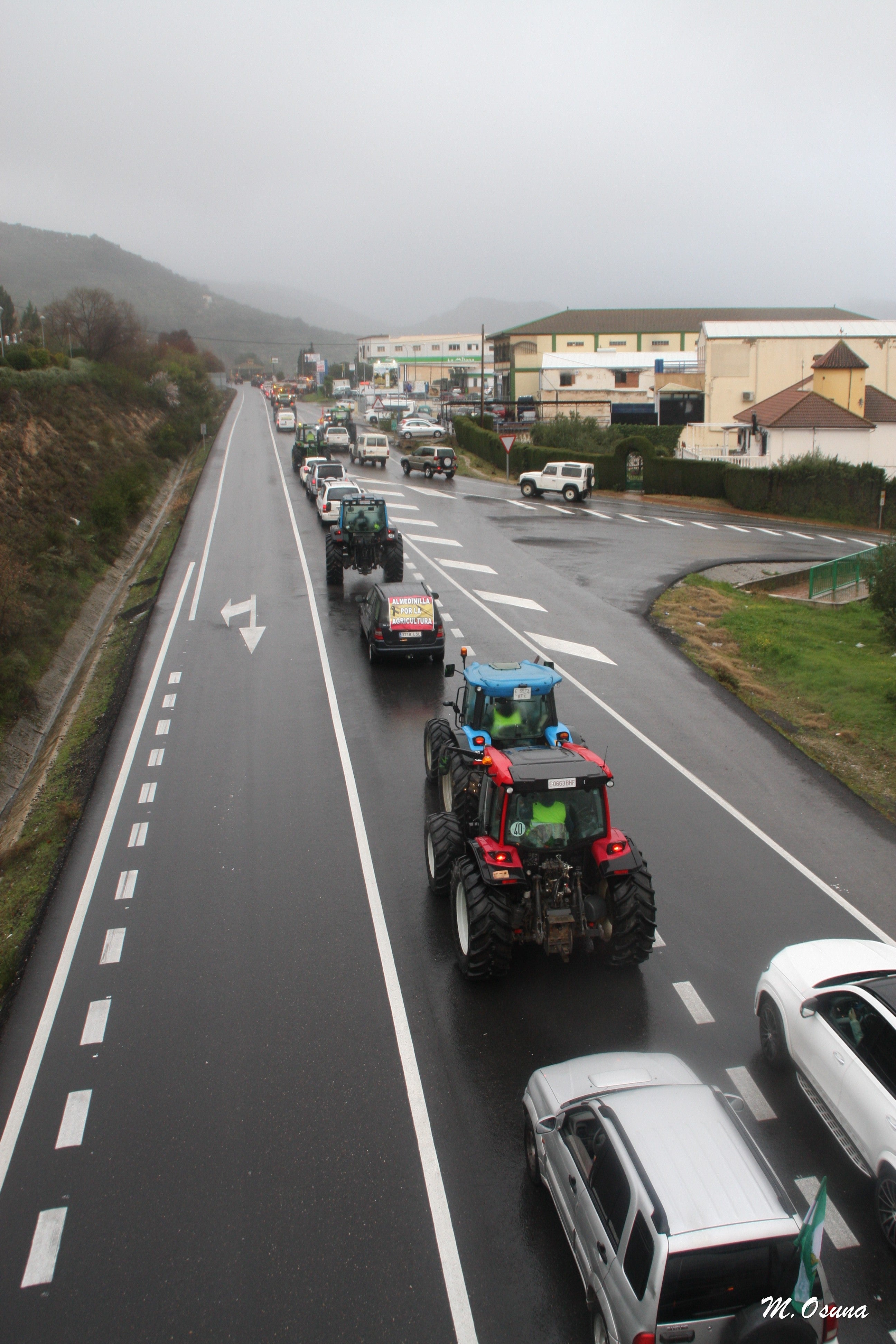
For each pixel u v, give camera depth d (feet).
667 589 93.20
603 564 105.40
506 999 31.12
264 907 36.76
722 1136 19.22
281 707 59.06
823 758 52.54
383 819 43.93
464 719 42.39
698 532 130.31
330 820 43.91
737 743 54.60
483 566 103.45
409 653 65.36
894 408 174.50
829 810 46.01
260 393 462.60
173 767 50.26
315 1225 22.59
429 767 47.57
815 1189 23.38
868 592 88.22
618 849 30.76
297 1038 29.30
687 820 44.73
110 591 99.71
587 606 86.17
